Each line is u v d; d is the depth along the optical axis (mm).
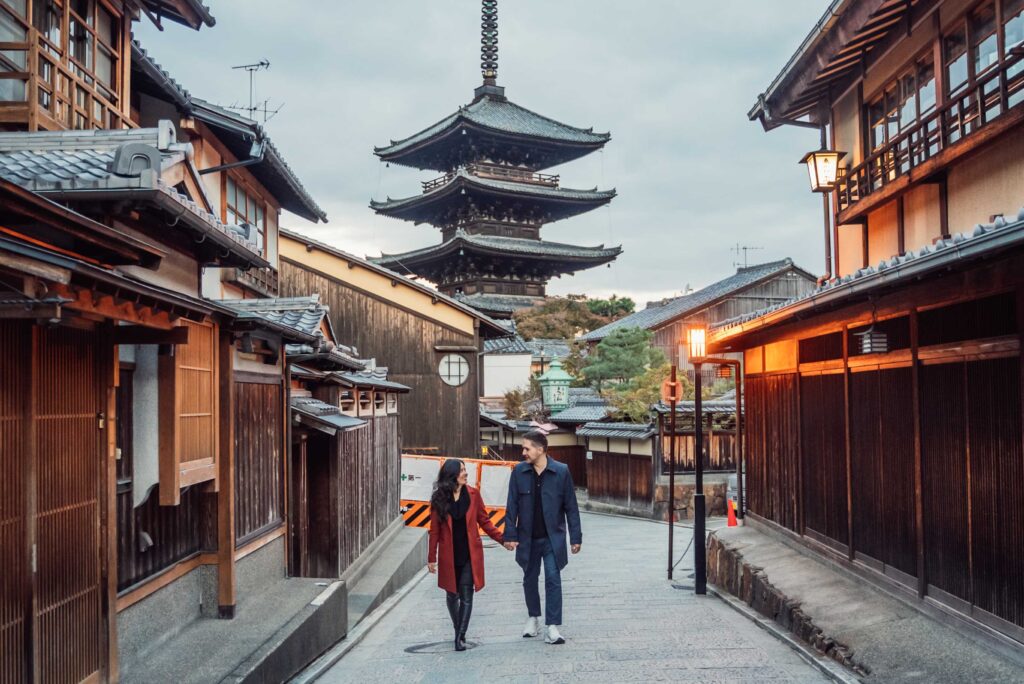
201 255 6453
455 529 7051
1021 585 5500
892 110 11734
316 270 25484
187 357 6070
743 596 10469
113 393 5098
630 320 59812
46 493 4355
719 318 53781
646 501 27484
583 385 47656
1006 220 4957
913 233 11281
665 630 7902
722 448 27156
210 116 11234
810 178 12703
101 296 4375
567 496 7199
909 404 7379
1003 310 5727
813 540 10211
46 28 6996
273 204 15727
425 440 25609
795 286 55625
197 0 9398
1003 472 5742
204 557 6824
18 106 6207
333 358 10531
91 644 4824
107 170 5051
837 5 10016
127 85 8711
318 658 7145
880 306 7762
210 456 6574
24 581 4141
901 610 7250
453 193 49500
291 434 9008
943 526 6691
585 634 7664
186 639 6211
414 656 7023
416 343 25812
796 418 11016
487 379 46375
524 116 54500
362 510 12500
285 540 8750
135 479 5668
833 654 6512
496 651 6926
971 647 5965
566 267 54500
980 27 9336
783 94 13359
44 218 3732
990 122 8523
